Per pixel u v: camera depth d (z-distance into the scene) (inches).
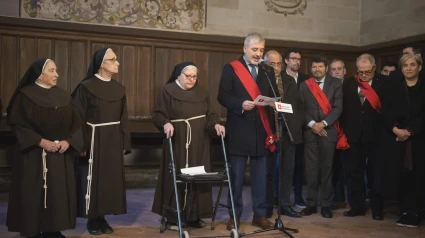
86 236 180.4
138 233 186.1
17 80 295.0
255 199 195.0
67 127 166.2
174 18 333.7
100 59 182.7
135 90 322.3
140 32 320.5
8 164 293.9
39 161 160.2
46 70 163.0
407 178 208.1
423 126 202.1
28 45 297.9
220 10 344.8
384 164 208.1
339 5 373.1
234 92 188.7
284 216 220.2
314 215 224.2
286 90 214.5
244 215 223.9
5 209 233.3
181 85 191.5
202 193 189.8
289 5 360.2
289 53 237.6
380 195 217.0
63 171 163.6
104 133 181.5
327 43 369.7
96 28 310.0
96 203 179.9
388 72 269.7
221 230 190.2
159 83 327.6
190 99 190.1
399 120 205.6
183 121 188.4
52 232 170.4
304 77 242.4
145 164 322.0
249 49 187.0
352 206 223.6
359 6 374.6
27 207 158.1
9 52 293.9
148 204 252.2
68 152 167.2
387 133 209.2
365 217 221.1
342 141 219.8
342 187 246.4
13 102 161.6
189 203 186.7
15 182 161.5
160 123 184.2
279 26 358.6
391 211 235.5
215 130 190.2
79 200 181.8
